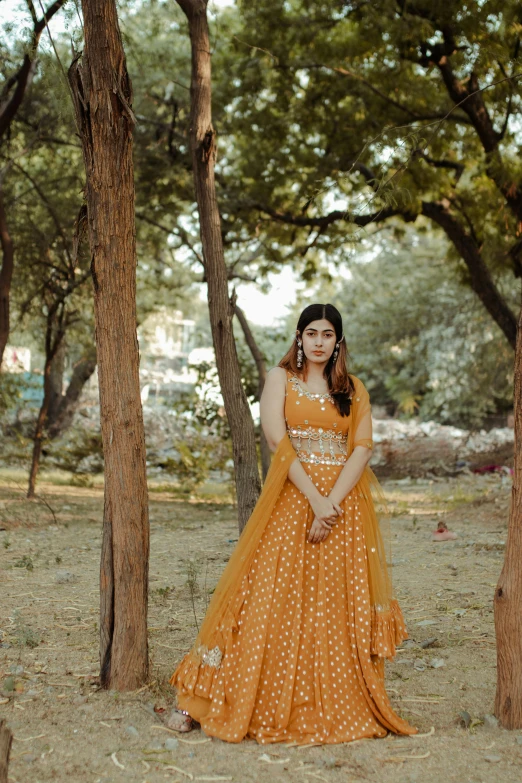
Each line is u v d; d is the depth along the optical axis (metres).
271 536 3.47
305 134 12.76
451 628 5.09
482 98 10.69
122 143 3.76
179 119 12.88
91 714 3.56
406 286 30.14
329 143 12.30
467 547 8.05
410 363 31.05
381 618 3.46
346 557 3.47
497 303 12.78
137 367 3.86
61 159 12.96
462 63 9.73
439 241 27.91
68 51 8.55
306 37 11.09
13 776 2.92
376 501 3.73
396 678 4.12
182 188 13.05
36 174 13.01
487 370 25.78
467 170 14.37
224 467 14.09
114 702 3.70
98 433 15.41
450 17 9.68
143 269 17.73
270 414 3.60
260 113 12.41
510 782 2.89
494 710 3.52
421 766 3.04
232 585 3.45
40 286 13.20
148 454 16.55
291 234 13.55
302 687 3.34
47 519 10.23
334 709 3.32
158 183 12.95
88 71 3.71
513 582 3.39
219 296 6.39
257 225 13.41
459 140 12.11
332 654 3.38
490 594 5.98
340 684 3.35
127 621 3.87
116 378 3.79
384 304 30.67
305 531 3.47
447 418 29.23
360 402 3.64
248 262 14.85
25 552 7.83
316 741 3.23
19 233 12.83
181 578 6.59
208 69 6.39
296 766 3.03
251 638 3.35
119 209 3.78
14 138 11.48
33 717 3.52
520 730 3.40
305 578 3.44
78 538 8.80
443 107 11.82
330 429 3.60
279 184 12.62
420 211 11.34
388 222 18.00
